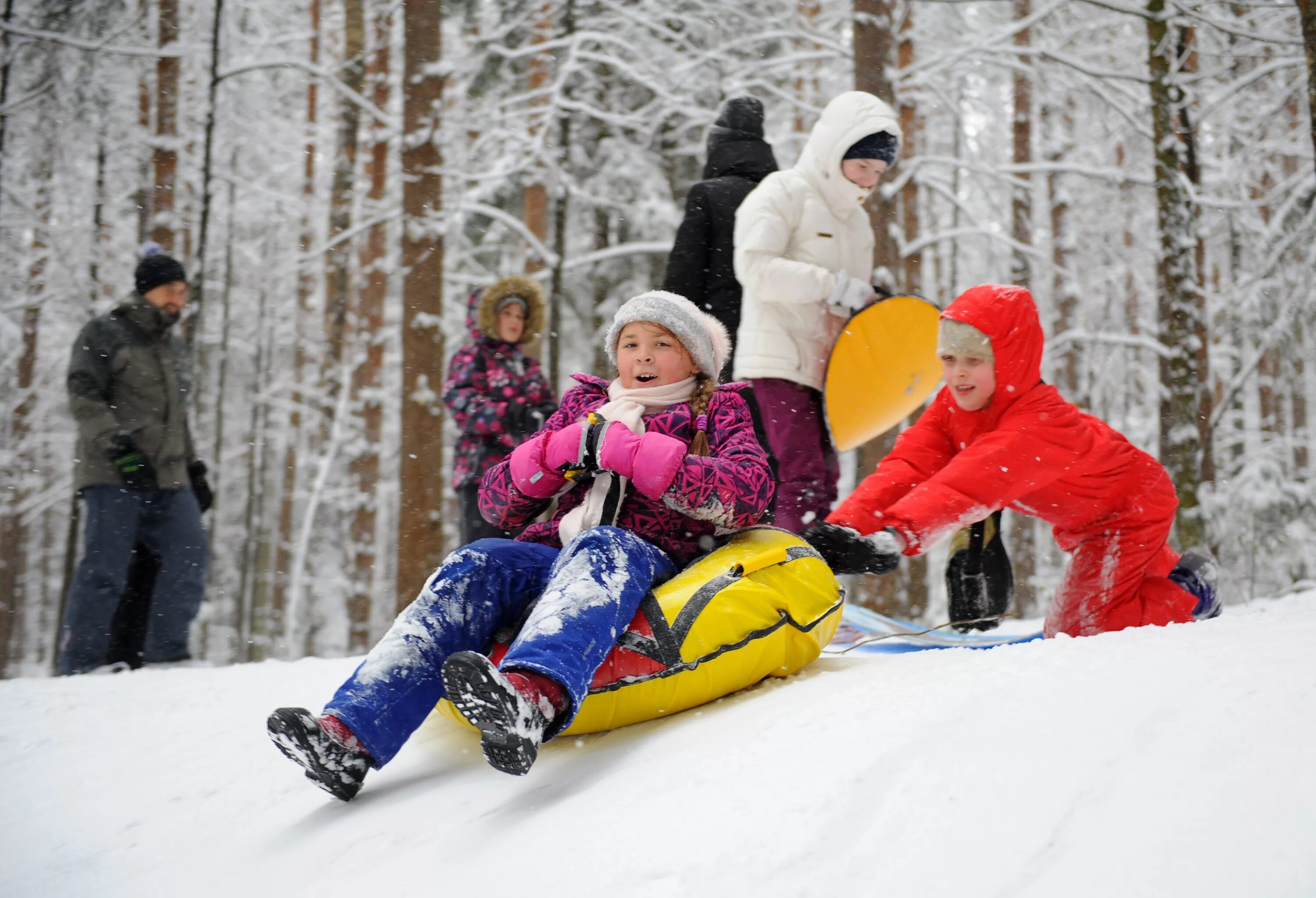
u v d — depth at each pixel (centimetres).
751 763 162
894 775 147
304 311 1595
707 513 230
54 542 1711
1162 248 835
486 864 154
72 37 1141
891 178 832
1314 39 538
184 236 1446
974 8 1302
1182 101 864
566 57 1077
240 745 252
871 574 272
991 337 304
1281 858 112
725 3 1070
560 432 239
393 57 1231
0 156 1288
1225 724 140
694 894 128
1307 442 1277
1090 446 307
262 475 1705
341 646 1420
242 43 1384
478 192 1080
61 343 1439
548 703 182
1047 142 1438
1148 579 335
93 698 312
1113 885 115
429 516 751
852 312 424
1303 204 970
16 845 207
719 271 450
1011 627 491
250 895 168
